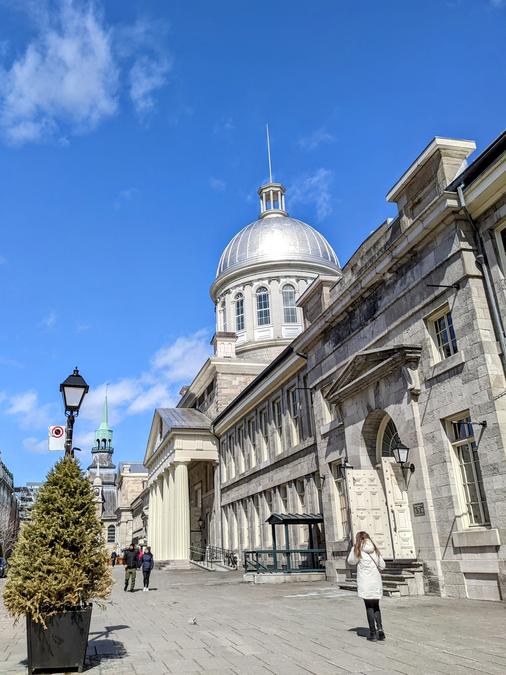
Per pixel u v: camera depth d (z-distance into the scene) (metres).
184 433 43.53
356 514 18.03
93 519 8.63
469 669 7.07
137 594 21.88
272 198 66.44
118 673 7.63
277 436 31.25
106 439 144.25
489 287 14.35
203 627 11.69
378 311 18.78
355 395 19.44
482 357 13.95
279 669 7.54
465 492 14.69
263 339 54.53
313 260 57.50
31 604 7.77
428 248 16.12
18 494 99.75
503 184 13.87
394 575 15.61
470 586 13.78
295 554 27.53
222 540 40.41
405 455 15.95
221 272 59.94
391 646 8.62
